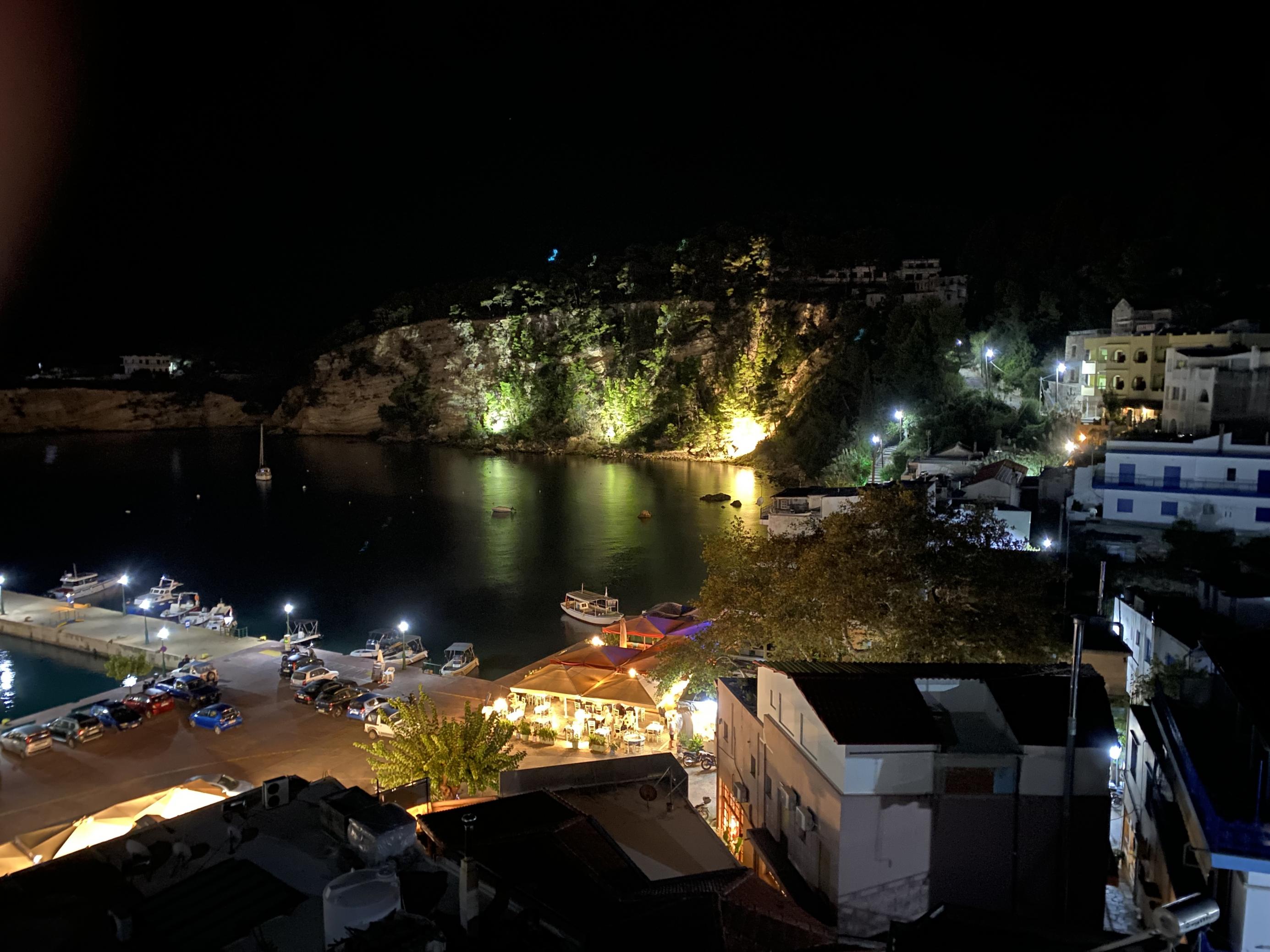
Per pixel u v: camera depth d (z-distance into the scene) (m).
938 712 27.98
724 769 36.44
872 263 199.38
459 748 33.34
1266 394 88.81
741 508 136.88
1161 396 102.81
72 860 18.69
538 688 51.34
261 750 48.84
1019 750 25.06
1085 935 18.44
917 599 38.62
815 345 187.75
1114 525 72.81
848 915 24.88
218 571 101.69
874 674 28.44
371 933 15.10
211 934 16.17
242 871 18.16
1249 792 23.89
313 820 20.27
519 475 175.50
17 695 63.25
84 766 47.00
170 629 73.00
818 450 156.25
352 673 62.25
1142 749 31.94
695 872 23.58
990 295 161.12
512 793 28.39
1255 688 24.45
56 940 16.08
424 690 58.31
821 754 25.91
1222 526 70.75
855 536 40.88
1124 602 49.78
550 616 84.44
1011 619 38.25
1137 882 29.58
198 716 51.66
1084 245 157.62
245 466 188.12
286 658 60.72
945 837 24.97
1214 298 123.12
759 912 20.78
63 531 123.31
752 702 34.25
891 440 139.00
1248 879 20.84
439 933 15.41
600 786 28.69
